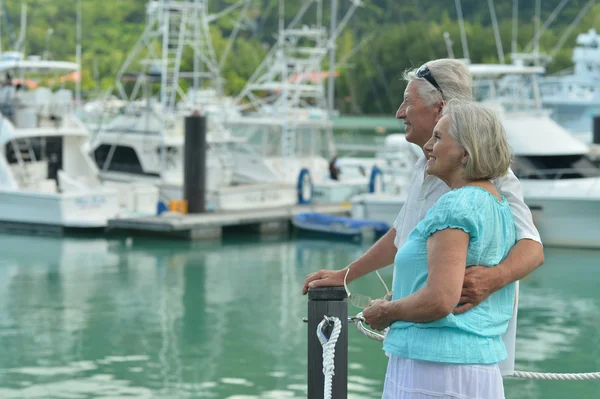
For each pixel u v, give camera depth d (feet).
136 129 116.37
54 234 98.32
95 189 100.48
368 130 273.54
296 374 47.57
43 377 46.80
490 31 320.91
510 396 43.91
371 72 313.53
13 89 106.73
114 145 116.88
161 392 44.39
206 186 103.81
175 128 116.98
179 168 115.55
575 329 57.93
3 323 58.85
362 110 311.47
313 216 101.50
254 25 319.47
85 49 284.00
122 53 286.87
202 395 43.93
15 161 105.29
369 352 50.47
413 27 318.65
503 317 14.92
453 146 14.73
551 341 54.80
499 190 15.38
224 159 115.85
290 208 106.73
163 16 120.47
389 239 17.42
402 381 14.82
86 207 98.58
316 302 15.83
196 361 50.01
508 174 15.42
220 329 57.77
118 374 47.52
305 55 165.07
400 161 114.42
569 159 93.71
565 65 304.91
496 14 330.13
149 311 62.95
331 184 114.42
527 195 90.53
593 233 89.45
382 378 45.83
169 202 103.30
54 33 280.72
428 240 14.43
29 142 104.94
